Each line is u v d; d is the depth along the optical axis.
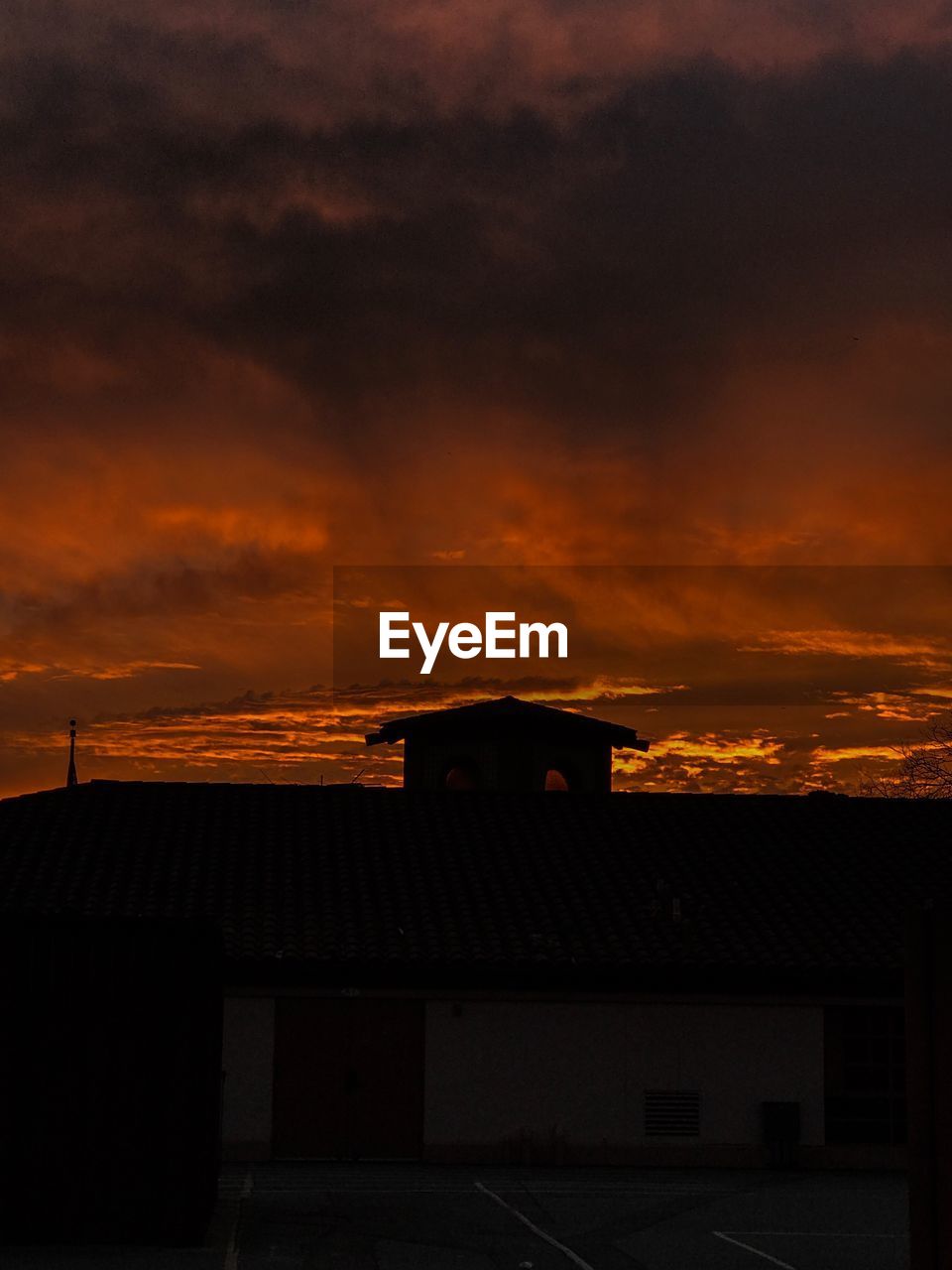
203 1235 17.19
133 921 17.39
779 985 29.69
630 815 36.56
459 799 36.84
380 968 29.05
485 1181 25.70
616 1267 17.20
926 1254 12.18
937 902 12.48
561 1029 29.45
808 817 37.00
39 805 34.84
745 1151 29.25
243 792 36.47
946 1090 12.03
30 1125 17.00
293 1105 28.84
